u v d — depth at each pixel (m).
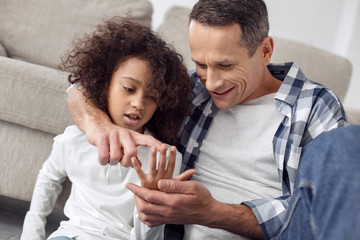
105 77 1.18
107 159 0.99
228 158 1.20
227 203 1.15
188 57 1.99
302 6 3.16
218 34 1.06
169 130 1.26
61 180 1.28
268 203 1.07
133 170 1.14
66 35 2.06
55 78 1.43
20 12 2.09
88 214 1.13
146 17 2.13
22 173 1.47
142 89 1.12
